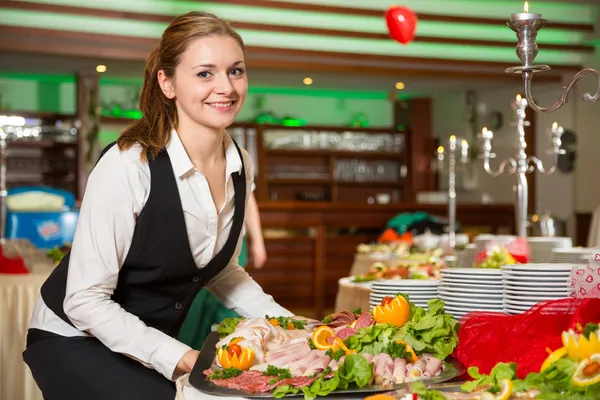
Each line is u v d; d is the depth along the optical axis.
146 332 2.29
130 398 2.32
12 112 11.71
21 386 4.29
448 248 6.34
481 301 2.48
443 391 1.76
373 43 10.70
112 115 12.59
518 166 4.63
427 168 13.98
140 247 2.40
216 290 2.83
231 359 1.92
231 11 9.74
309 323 2.45
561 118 11.98
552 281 2.27
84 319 2.31
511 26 2.21
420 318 2.12
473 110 13.11
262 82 11.87
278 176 13.59
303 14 10.05
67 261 2.56
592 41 11.28
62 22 9.26
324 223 10.66
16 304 4.32
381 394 1.72
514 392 1.69
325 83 11.98
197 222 2.45
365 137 14.08
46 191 7.38
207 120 2.33
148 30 9.59
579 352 1.67
